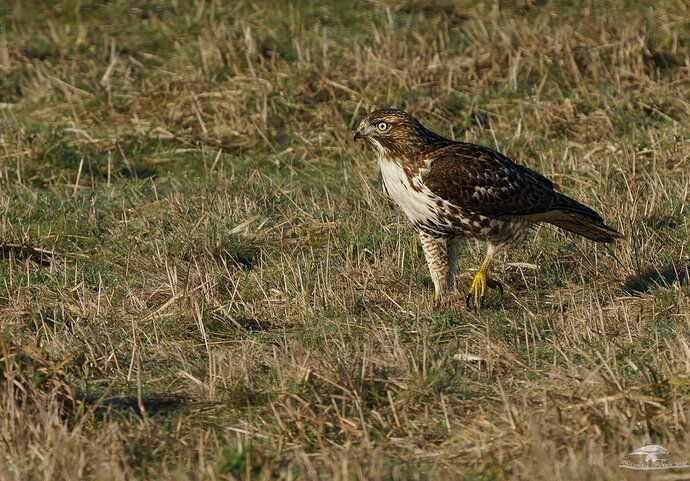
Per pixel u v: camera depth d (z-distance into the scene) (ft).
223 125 62.69
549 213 40.01
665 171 52.75
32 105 66.59
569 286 40.68
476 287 39.34
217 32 72.79
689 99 65.21
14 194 53.93
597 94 64.64
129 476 25.99
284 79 65.87
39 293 40.93
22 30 77.87
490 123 60.85
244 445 27.14
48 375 30.78
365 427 28.40
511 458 26.53
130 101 65.77
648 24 75.82
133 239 47.19
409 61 68.54
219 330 37.81
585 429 26.89
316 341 36.27
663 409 27.81
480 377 32.60
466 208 38.37
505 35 71.97
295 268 42.22
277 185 53.88
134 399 31.78
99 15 79.92
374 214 48.57
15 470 26.17
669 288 39.22
